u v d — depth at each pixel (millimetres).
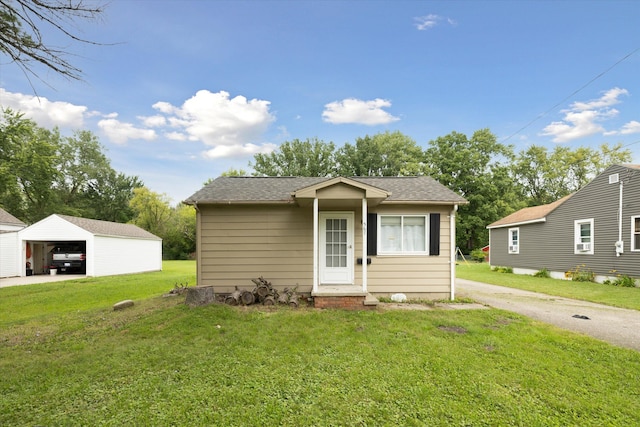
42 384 3826
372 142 40250
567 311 7652
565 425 3053
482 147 33625
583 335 5523
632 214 12039
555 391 3639
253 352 4719
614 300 9117
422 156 36344
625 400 3465
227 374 4020
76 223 18891
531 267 17031
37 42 4012
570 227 14688
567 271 14797
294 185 9828
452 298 8750
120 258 20688
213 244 8648
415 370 4137
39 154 25875
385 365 4281
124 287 13180
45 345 5312
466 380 3863
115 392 3604
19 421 3080
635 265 11883
